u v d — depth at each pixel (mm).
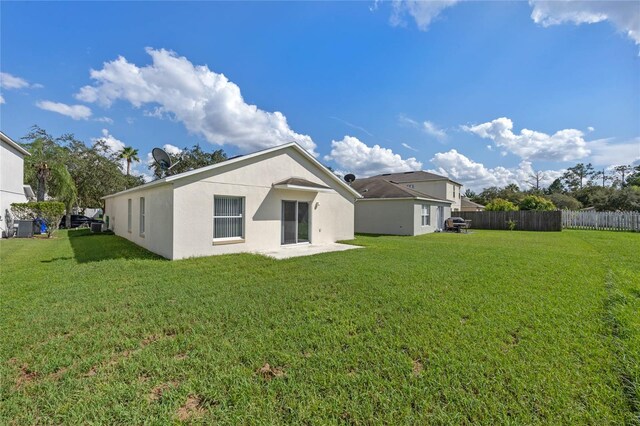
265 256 9930
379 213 21875
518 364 3084
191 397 2562
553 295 5535
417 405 2471
